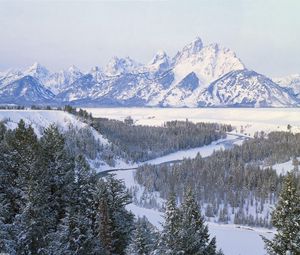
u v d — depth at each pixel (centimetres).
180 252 3259
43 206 3950
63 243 3625
